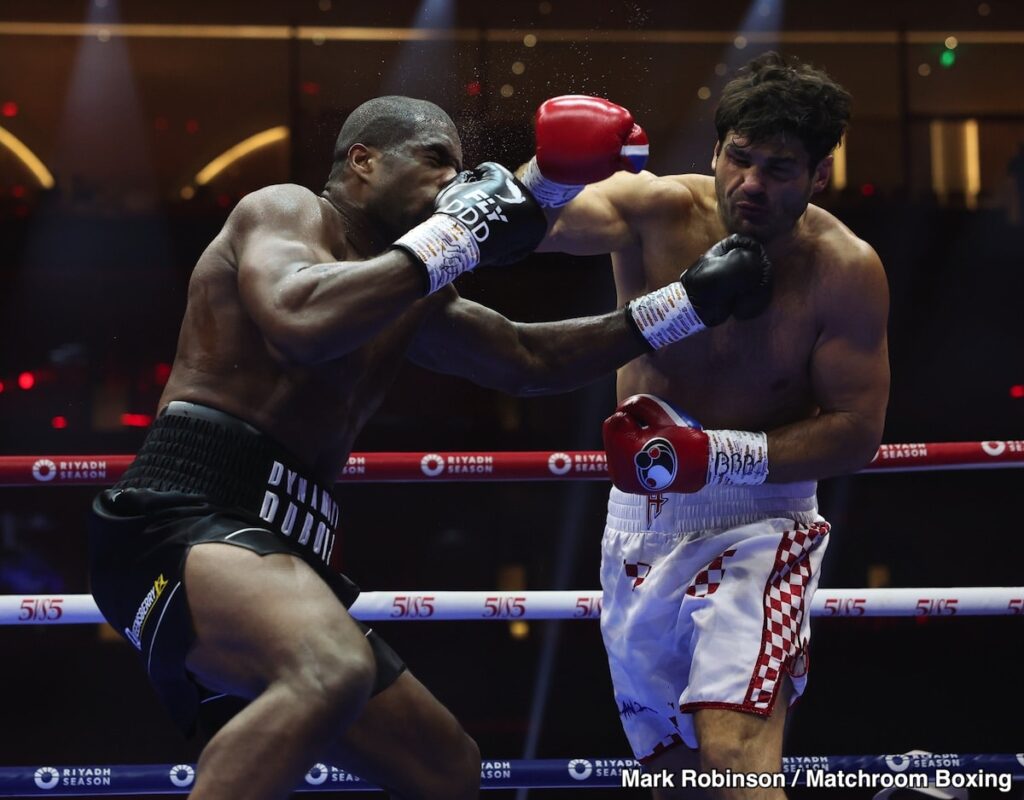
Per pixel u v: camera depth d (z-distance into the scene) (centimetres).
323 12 929
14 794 292
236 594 192
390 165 222
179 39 941
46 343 726
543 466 307
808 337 239
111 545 210
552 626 558
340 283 192
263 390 212
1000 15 929
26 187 870
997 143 860
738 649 228
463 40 911
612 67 910
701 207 248
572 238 243
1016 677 540
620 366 242
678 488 232
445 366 248
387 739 222
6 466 293
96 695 541
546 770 303
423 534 607
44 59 944
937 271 754
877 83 942
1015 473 620
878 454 308
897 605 301
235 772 181
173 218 739
